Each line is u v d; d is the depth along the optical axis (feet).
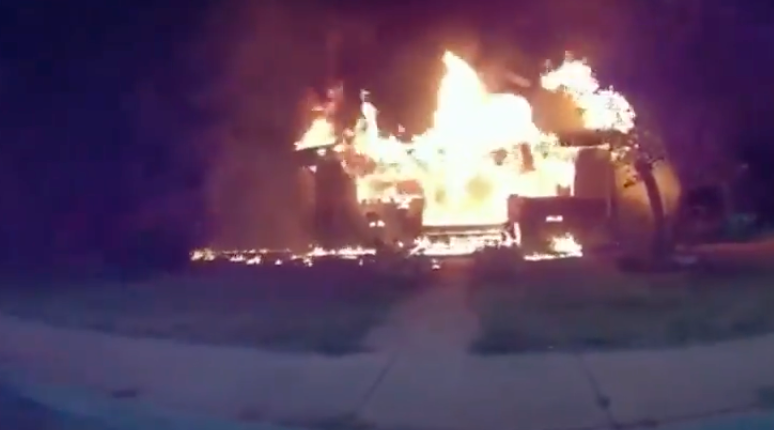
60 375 32.89
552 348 35.29
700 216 69.15
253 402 29.50
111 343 37.88
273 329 40.34
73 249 67.67
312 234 72.49
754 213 70.49
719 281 49.93
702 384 29.94
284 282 54.29
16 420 27.94
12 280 56.24
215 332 39.75
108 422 27.66
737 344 34.99
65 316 44.06
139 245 68.23
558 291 48.67
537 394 29.40
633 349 34.78
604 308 43.09
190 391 30.83
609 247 65.05
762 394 28.63
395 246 70.18
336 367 33.42
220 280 56.24
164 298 49.14
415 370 32.73
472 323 40.52
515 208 70.90
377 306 45.83
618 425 26.43
